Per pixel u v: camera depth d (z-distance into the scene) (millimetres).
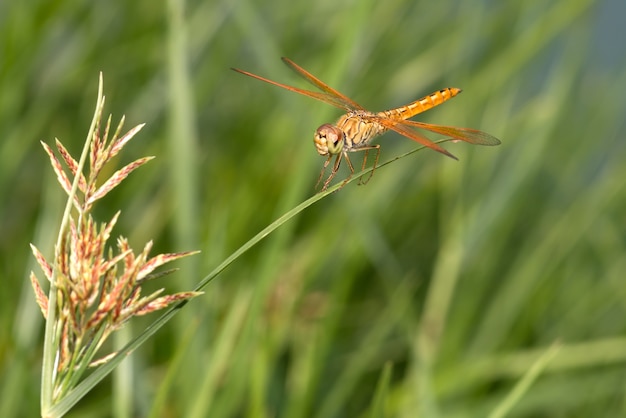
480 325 683
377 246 660
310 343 643
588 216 706
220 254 627
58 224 665
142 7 712
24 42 676
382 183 695
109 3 710
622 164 716
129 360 589
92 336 537
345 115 618
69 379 536
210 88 703
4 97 671
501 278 708
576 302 702
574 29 713
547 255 698
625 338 662
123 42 708
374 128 618
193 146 626
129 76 708
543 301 688
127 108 706
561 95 707
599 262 711
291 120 683
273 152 683
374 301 691
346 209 659
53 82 698
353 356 665
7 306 630
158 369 646
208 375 596
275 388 634
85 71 702
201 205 689
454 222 680
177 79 628
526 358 660
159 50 707
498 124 709
